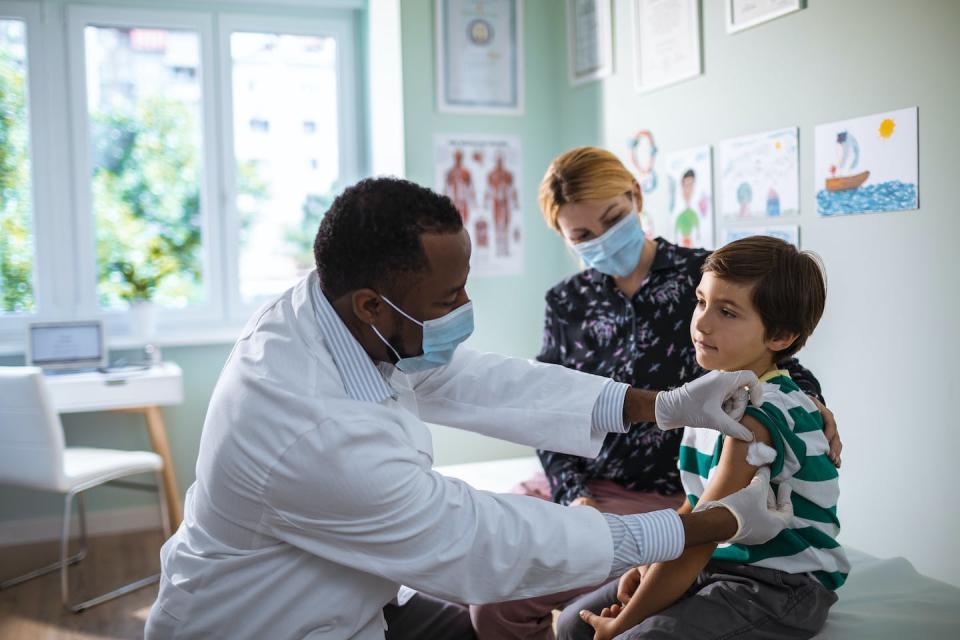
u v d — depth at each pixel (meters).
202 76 3.83
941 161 1.89
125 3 3.72
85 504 3.64
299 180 4.02
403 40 3.32
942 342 1.92
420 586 1.14
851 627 1.47
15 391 2.74
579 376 1.46
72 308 3.73
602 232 1.84
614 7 3.09
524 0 3.49
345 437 1.10
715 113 2.59
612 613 1.45
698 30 2.63
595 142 3.29
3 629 2.67
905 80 1.97
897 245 2.01
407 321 1.19
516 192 3.53
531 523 1.15
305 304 1.25
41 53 3.63
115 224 3.79
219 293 3.91
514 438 1.47
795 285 1.33
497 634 1.56
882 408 2.09
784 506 1.27
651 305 1.87
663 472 1.83
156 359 3.58
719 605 1.30
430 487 1.15
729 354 1.37
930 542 1.98
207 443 1.21
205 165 3.86
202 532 1.24
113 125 3.76
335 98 4.05
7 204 3.64
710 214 2.62
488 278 3.51
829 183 2.18
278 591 1.18
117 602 2.87
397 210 1.13
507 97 3.48
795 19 2.27
